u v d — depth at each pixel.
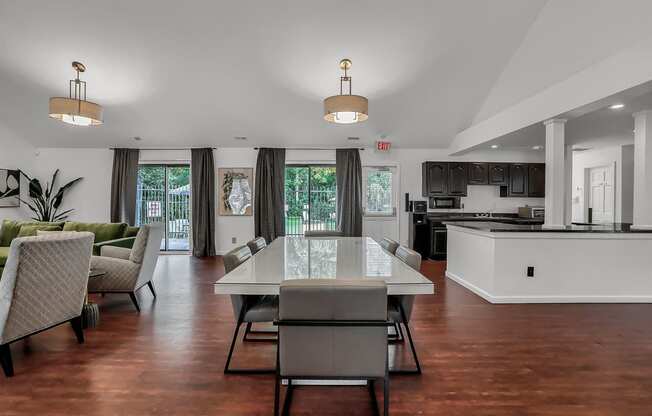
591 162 6.64
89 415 1.61
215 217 6.42
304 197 6.56
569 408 1.67
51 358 2.20
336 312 1.37
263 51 3.78
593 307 3.32
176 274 4.82
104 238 4.32
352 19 3.35
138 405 1.69
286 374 1.44
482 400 1.74
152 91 4.51
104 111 5.00
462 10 3.24
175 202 6.56
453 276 4.45
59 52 3.79
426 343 2.45
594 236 3.48
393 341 2.48
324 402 1.74
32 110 5.08
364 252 2.52
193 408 1.67
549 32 3.20
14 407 1.67
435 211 6.46
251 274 1.77
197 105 4.87
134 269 3.22
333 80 4.26
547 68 3.44
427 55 3.79
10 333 1.97
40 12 3.28
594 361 2.17
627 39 2.59
